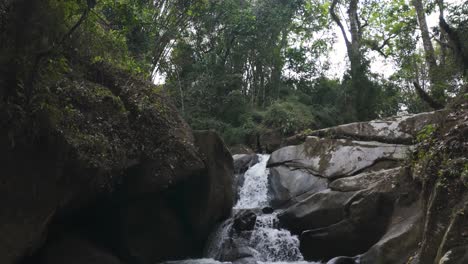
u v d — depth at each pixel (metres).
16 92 7.21
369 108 23.64
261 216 13.29
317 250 11.55
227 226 12.53
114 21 11.95
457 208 6.89
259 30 24.56
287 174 15.46
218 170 12.52
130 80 10.82
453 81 14.12
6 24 7.00
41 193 7.75
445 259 6.30
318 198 12.47
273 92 25.75
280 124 21.31
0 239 7.28
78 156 8.09
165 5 18.19
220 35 24.38
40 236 7.79
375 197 10.88
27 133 7.50
